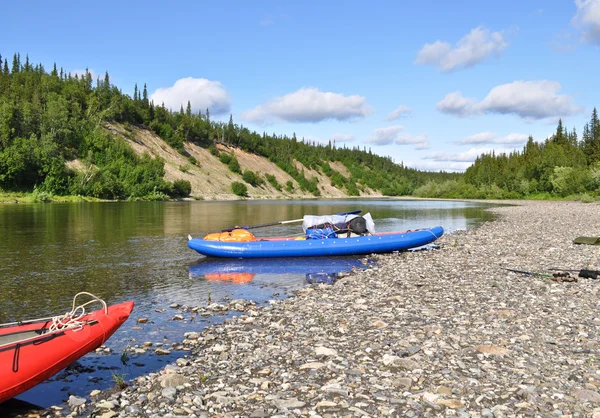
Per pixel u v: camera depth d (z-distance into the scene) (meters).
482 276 15.21
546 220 38.22
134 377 7.85
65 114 100.38
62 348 7.22
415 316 10.61
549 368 7.16
